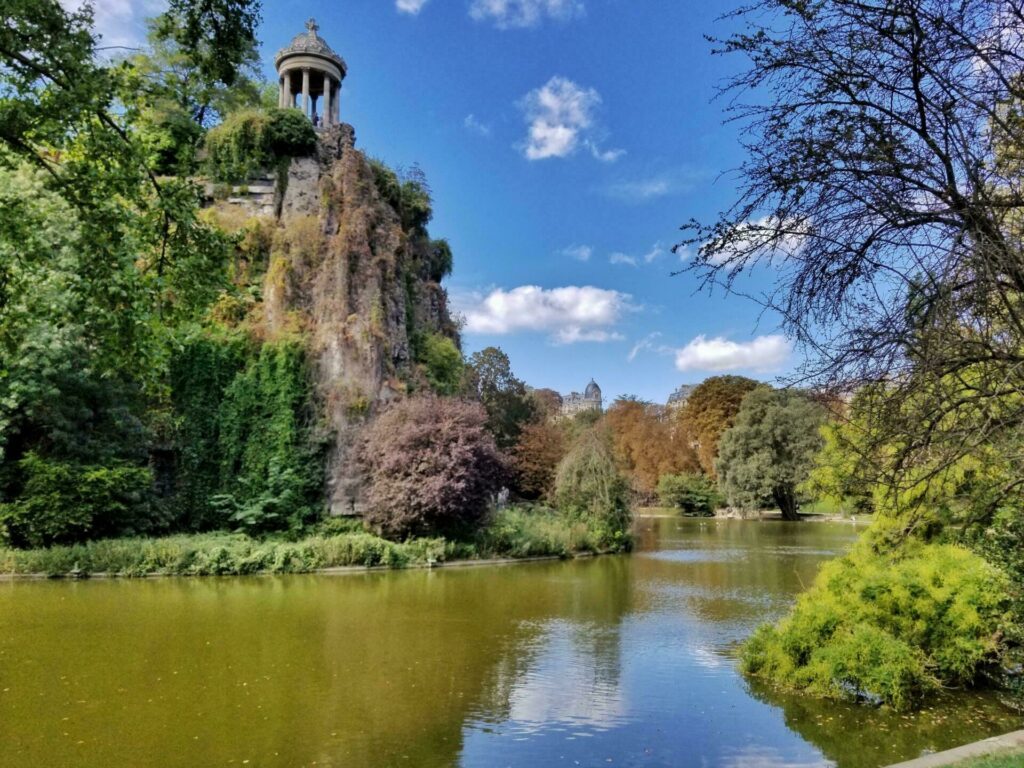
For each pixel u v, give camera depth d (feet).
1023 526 22.77
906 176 13.39
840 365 14.15
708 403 205.67
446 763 22.75
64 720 25.99
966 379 14.06
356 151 108.78
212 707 27.66
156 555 66.03
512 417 151.02
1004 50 12.66
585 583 63.31
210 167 102.58
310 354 92.94
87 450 71.56
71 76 20.81
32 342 65.05
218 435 87.56
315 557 72.64
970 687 31.94
